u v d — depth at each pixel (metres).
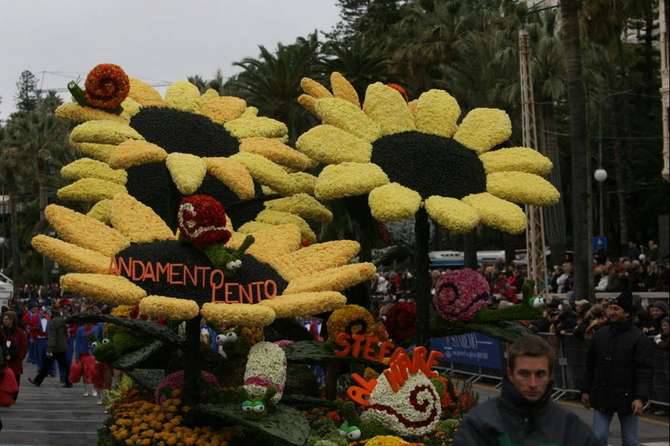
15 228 69.31
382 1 62.88
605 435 11.45
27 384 25.81
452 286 12.30
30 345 35.34
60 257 9.80
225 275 10.02
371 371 11.72
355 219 13.06
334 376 12.01
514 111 41.41
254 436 10.27
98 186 12.15
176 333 11.30
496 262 34.19
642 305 19.89
